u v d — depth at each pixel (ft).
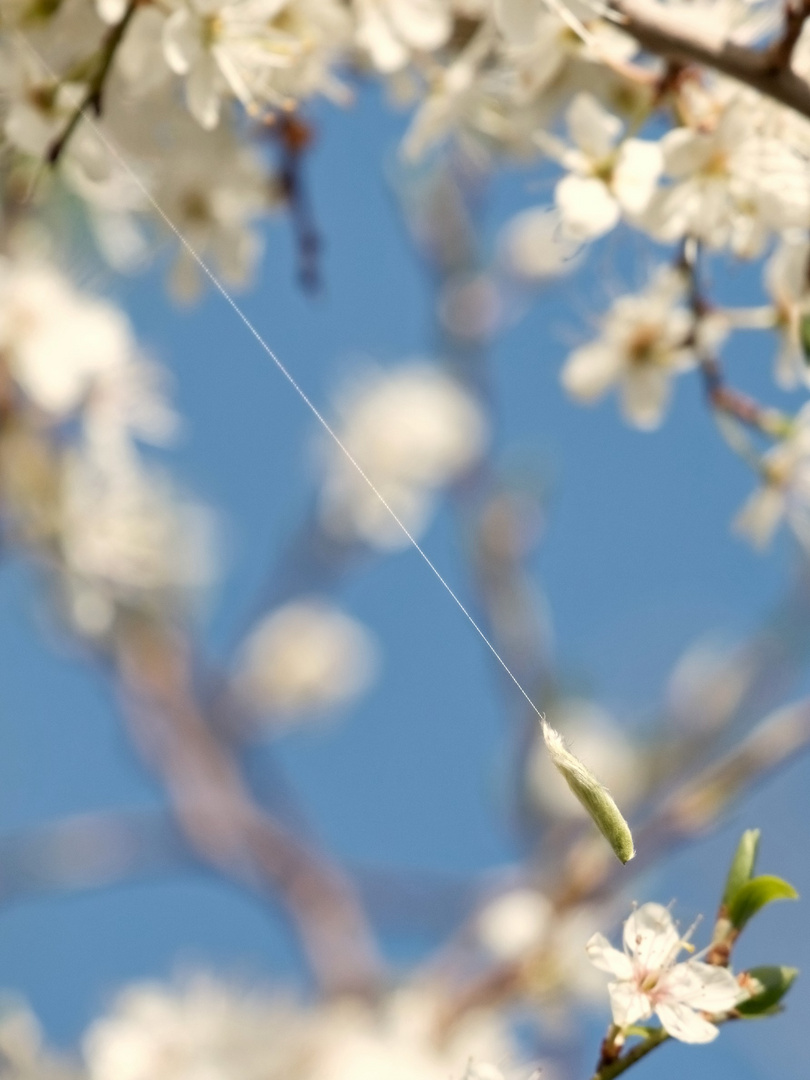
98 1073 3.04
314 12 2.46
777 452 2.55
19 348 2.75
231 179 2.55
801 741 2.83
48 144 2.41
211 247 2.57
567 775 2.04
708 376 2.54
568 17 2.32
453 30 2.54
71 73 2.40
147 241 2.77
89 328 2.77
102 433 2.94
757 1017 2.16
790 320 2.48
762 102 2.38
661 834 2.88
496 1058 3.03
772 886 2.18
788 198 2.38
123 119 2.48
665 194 2.38
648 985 2.15
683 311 2.56
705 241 2.42
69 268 2.78
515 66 2.47
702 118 2.39
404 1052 3.05
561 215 2.39
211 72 2.36
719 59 2.30
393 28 2.47
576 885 2.99
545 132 2.52
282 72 2.47
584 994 3.02
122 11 2.37
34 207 2.73
